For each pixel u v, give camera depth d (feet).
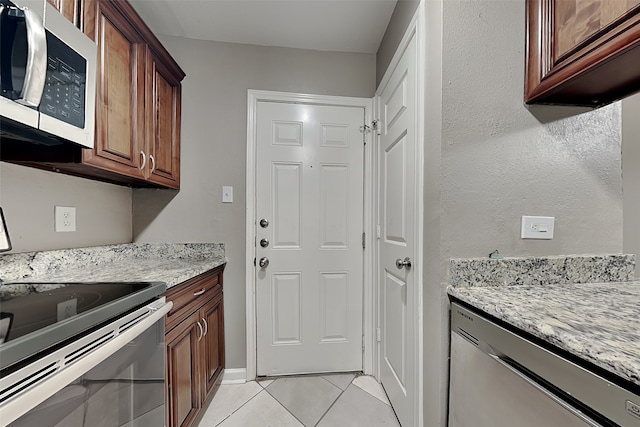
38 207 3.80
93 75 3.11
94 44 3.10
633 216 3.98
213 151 5.95
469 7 3.24
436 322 3.28
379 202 5.88
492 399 2.46
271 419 4.79
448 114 3.20
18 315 2.08
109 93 3.72
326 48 6.18
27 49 2.22
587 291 2.92
